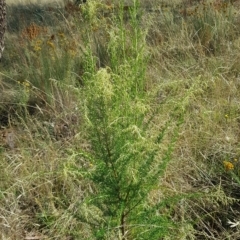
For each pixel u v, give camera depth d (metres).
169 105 2.54
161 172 2.08
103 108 1.85
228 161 3.05
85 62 2.12
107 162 1.97
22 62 4.79
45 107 3.98
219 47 4.81
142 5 6.81
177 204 2.65
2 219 2.73
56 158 3.00
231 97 3.82
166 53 4.64
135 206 2.08
